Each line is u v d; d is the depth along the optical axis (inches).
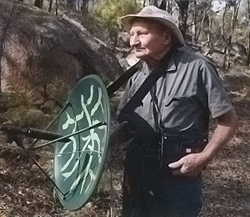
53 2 337.4
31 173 174.6
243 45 404.8
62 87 267.6
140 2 297.6
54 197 158.2
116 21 314.2
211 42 375.6
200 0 345.1
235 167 200.7
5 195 156.7
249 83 342.6
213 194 170.7
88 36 301.9
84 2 319.9
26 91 258.8
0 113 225.9
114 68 302.0
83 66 294.7
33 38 279.9
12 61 272.7
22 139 196.7
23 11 291.1
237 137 237.6
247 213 156.7
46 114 236.7
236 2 383.6
